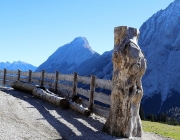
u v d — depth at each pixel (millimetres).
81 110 6363
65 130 4789
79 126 5207
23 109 6355
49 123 5207
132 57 4555
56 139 4156
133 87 4617
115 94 4680
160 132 6047
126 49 4621
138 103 4723
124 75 4594
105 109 5930
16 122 4879
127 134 4559
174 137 5441
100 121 5816
